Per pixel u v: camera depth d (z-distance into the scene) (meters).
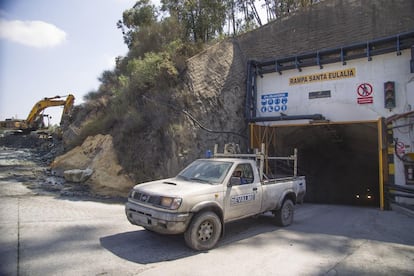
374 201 25.08
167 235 6.68
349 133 17.59
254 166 7.35
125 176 13.05
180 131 12.89
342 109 14.19
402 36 12.59
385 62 13.27
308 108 15.14
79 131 19.69
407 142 12.41
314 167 21.28
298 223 8.62
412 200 12.20
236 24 25.94
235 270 4.86
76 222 7.52
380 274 4.84
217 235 5.98
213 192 6.04
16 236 6.16
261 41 17.28
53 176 14.63
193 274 4.65
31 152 26.56
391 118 12.70
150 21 22.78
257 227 7.91
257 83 16.95
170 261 5.18
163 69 14.41
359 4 14.53
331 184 23.64
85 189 12.32
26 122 40.31
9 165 17.73
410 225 8.55
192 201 5.61
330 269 5.00
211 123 14.38
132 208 6.04
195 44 17.36
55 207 9.02
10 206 8.72
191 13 21.77
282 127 16.62
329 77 14.68
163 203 5.52
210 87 15.18
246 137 15.95
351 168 24.44
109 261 5.09
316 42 15.51
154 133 13.25
